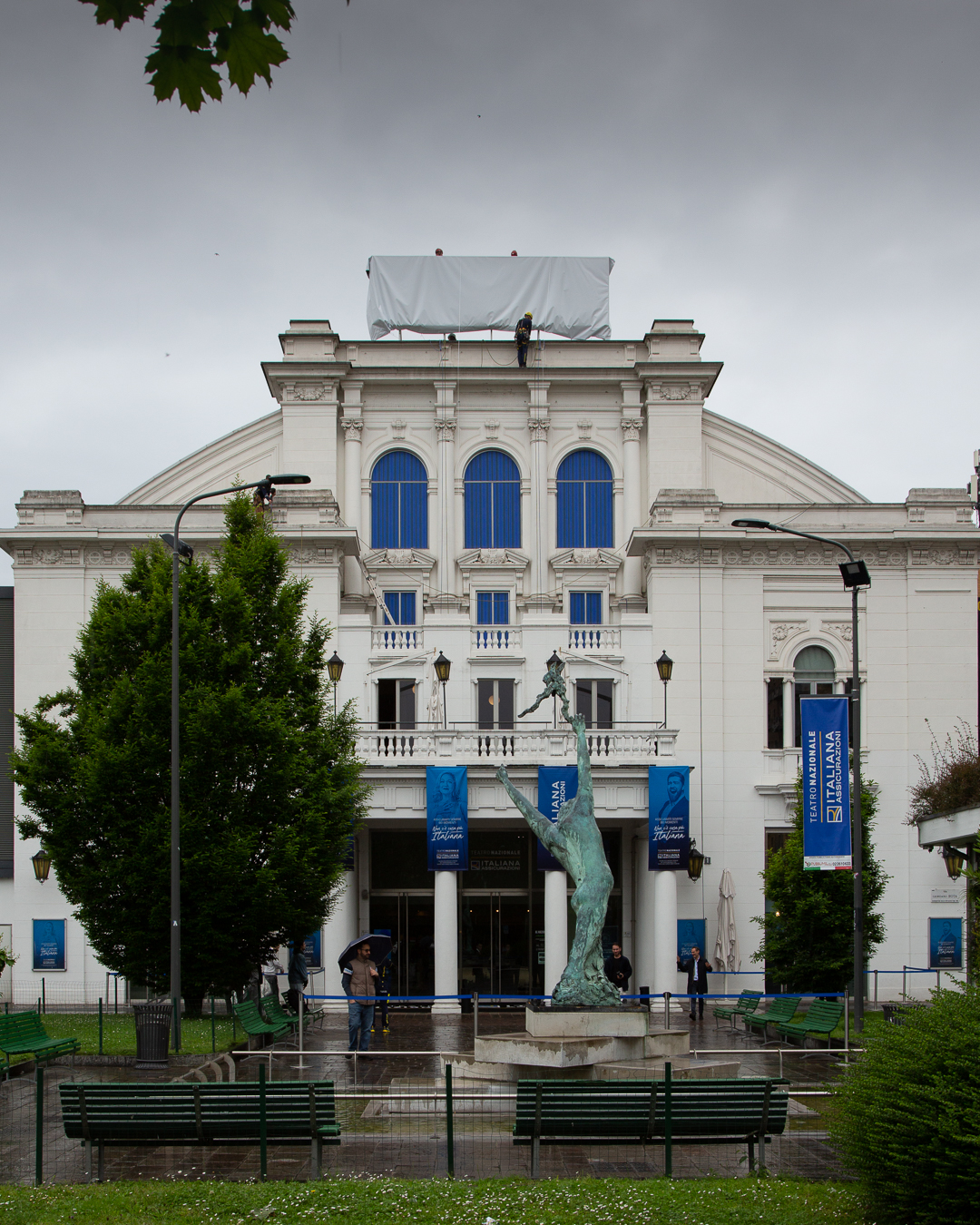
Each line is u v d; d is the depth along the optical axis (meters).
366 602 48.28
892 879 44.25
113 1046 25.70
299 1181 14.40
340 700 44.62
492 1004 43.06
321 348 50.41
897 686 45.66
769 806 44.50
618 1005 21.98
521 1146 16.78
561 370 50.34
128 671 30.31
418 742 40.84
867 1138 12.21
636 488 50.50
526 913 44.19
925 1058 12.23
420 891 44.12
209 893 28.00
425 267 52.06
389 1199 13.10
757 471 50.41
